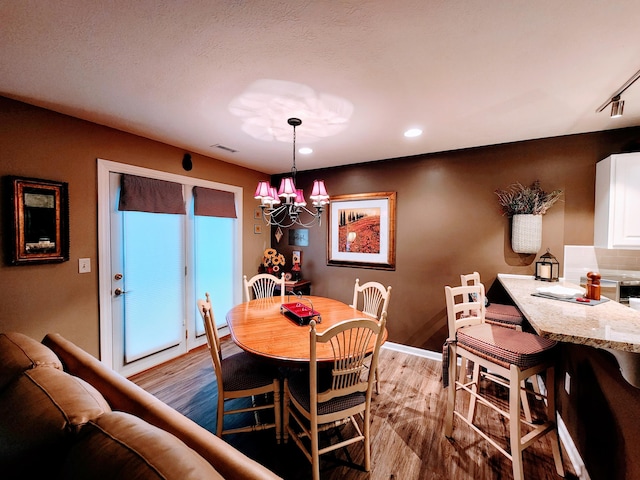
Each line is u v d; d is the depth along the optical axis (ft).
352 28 4.18
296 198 7.49
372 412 7.24
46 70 5.35
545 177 8.89
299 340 5.96
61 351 4.79
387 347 11.47
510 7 3.74
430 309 10.66
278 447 6.07
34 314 6.93
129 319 8.91
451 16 3.91
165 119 7.63
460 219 10.14
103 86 5.94
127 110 7.09
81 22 4.08
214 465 2.56
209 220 11.62
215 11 3.88
